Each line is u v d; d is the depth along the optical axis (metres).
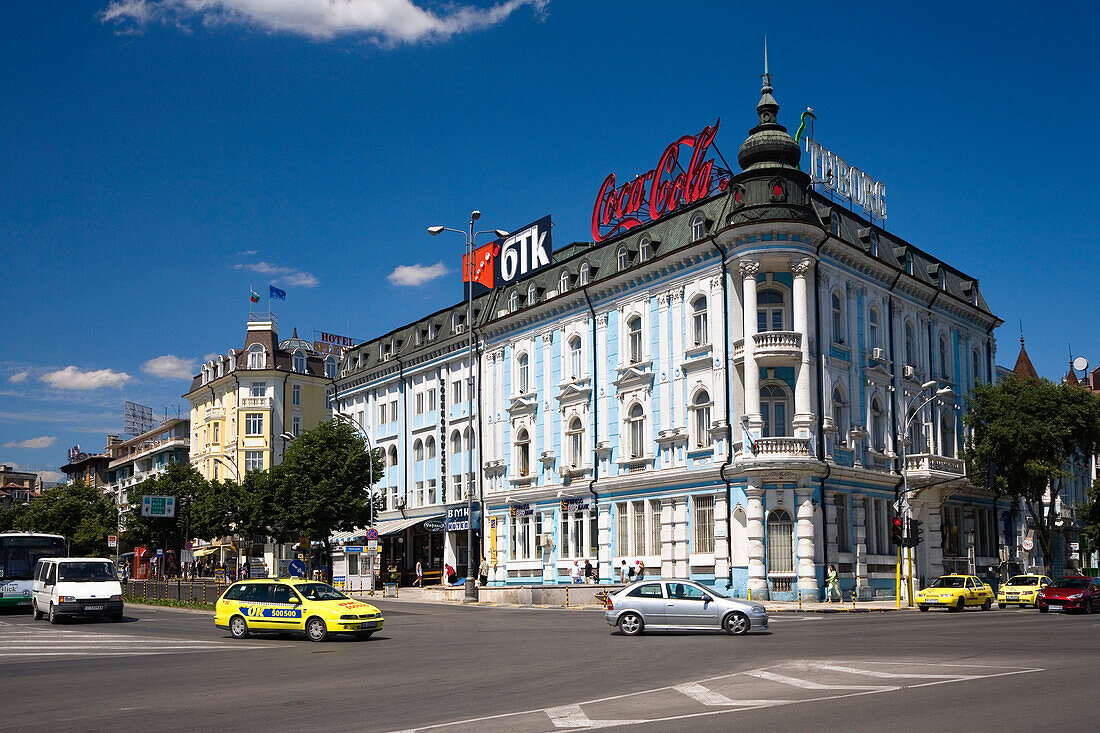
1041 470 52.38
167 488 87.62
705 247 49.25
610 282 54.94
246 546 93.50
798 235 47.22
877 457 51.50
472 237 51.22
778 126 49.12
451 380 69.31
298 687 16.75
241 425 100.19
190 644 26.30
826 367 48.69
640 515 52.53
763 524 46.03
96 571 36.53
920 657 20.03
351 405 81.44
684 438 49.94
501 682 16.98
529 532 59.94
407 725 12.53
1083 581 40.91
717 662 19.75
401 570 72.19
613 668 18.97
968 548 58.50
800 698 14.30
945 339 61.41
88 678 18.64
